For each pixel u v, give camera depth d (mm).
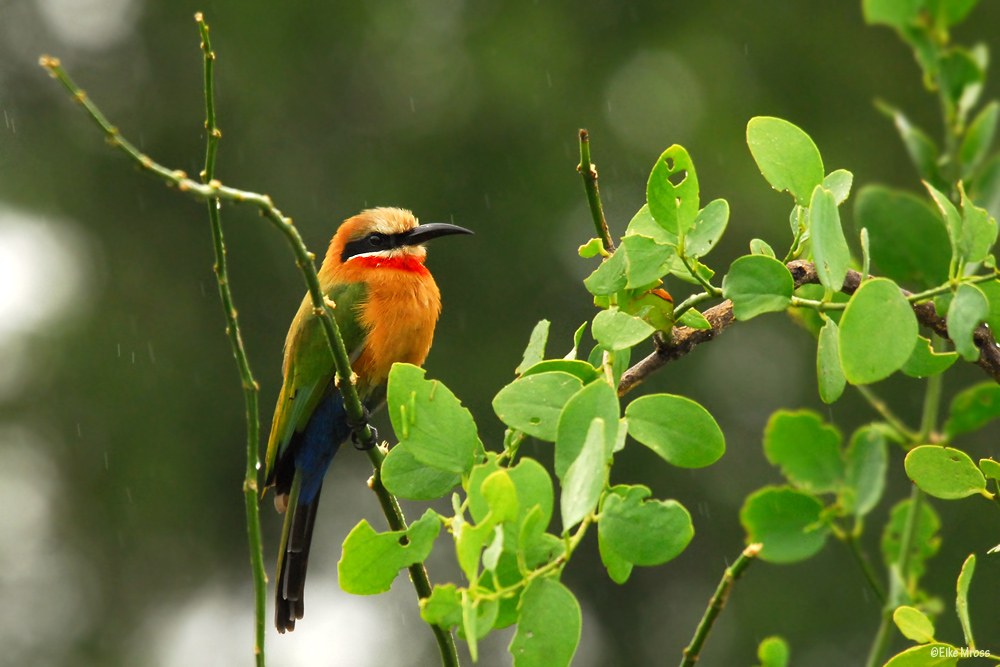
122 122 16391
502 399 3775
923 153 4781
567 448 3256
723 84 15594
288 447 8031
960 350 3686
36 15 16656
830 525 4539
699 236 4020
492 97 15773
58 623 15062
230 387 15727
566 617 3115
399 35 16344
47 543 15250
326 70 16266
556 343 14781
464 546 2949
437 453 3650
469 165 15539
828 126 15539
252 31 16359
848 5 15906
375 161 15789
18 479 15242
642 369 4844
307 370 7965
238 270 15969
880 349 3477
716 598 3684
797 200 4113
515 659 3100
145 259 16078
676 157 3930
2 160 16172
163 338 15758
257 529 4230
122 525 15328
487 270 15102
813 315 4734
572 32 16172
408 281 8258
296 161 16031
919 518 4648
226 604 15547
